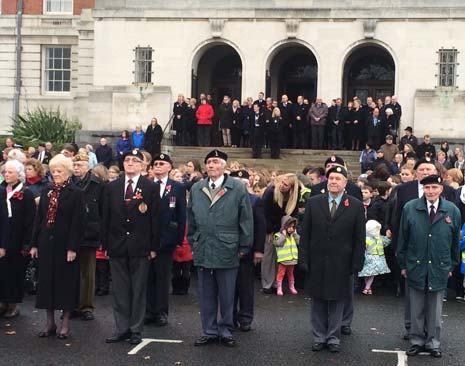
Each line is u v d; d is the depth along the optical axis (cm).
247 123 2862
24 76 3894
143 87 3183
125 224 1053
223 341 1045
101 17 3247
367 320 1212
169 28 3222
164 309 1155
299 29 3141
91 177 1222
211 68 3500
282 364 949
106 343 1039
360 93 3406
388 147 2550
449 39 3033
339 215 1024
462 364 965
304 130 2922
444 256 1001
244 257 1116
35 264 1351
